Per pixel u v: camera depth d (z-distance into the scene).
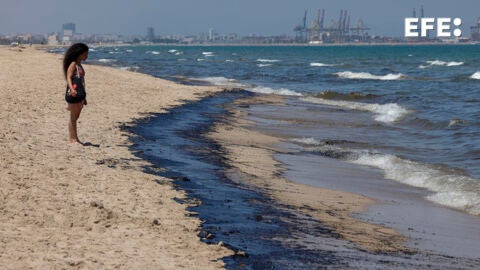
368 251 8.28
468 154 16.52
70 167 11.59
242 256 7.60
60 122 17.22
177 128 19.27
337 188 12.51
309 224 9.46
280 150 16.91
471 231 9.73
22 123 16.33
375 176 13.94
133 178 11.33
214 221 9.10
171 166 13.13
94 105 22.56
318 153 16.77
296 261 7.59
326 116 25.48
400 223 10.00
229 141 17.73
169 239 8.04
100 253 7.27
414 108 28.30
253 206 10.29
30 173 10.68
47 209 8.80
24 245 7.31
